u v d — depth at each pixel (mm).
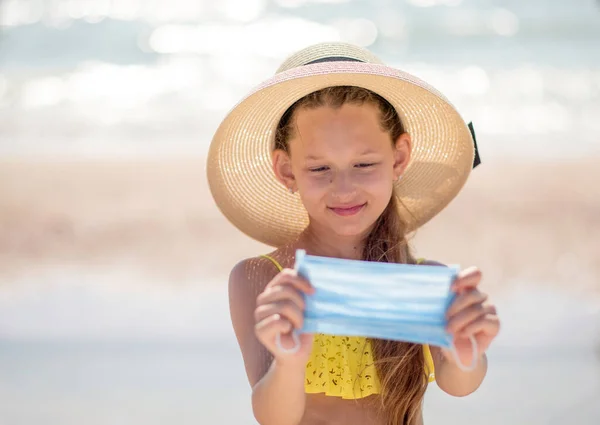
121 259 10633
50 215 12172
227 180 4297
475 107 18484
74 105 18844
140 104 18922
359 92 3762
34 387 7008
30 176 13914
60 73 21281
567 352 7723
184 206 12578
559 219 11844
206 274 10102
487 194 12773
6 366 7422
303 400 3312
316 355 3826
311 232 4066
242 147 4176
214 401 6797
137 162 14789
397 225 4094
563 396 6887
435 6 26031
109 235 11508
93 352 7734
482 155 14977
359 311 3041
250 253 10891
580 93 19266
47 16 25391
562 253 10656
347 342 3869
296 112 3816
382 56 22844
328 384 3814
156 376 7242
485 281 9820
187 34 24500
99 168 14422
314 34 24656
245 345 3863
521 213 12008
